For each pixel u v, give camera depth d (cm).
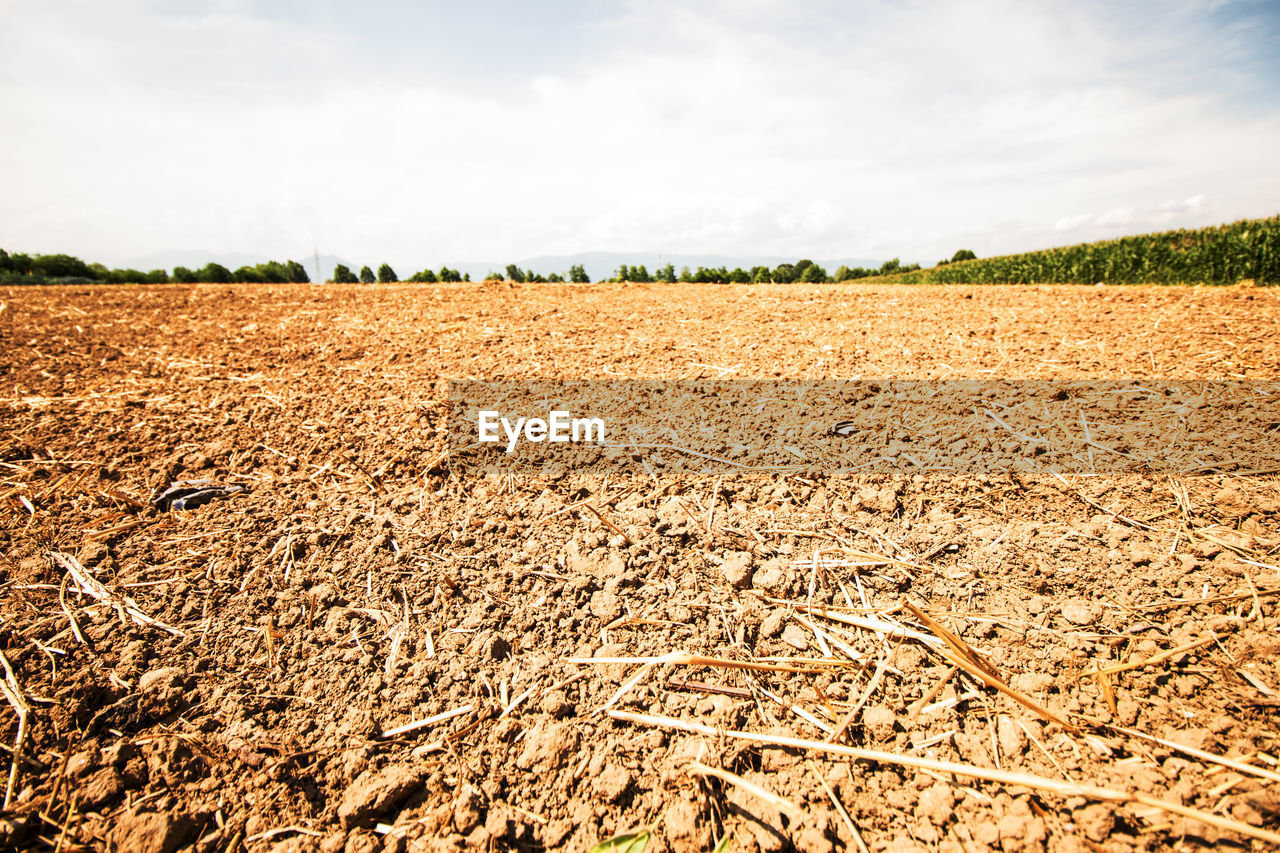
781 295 838
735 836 132
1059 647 173
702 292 927
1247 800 128
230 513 254
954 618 187
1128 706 154
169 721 163
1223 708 151
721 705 164
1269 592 182
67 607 202
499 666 180
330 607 204
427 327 601
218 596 208
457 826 137
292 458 299
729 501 253
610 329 578
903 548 219
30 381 424
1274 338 415
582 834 135
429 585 212
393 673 178
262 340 554
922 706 160
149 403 374
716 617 195
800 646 183
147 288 1191
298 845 135
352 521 248
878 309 661
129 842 134
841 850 129
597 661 180
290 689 173
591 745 155
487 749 155
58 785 146
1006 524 225
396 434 323
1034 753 145
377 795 142
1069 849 124
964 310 629
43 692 169
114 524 247
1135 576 195
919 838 130
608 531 238
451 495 266
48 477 282
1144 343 427
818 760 149
